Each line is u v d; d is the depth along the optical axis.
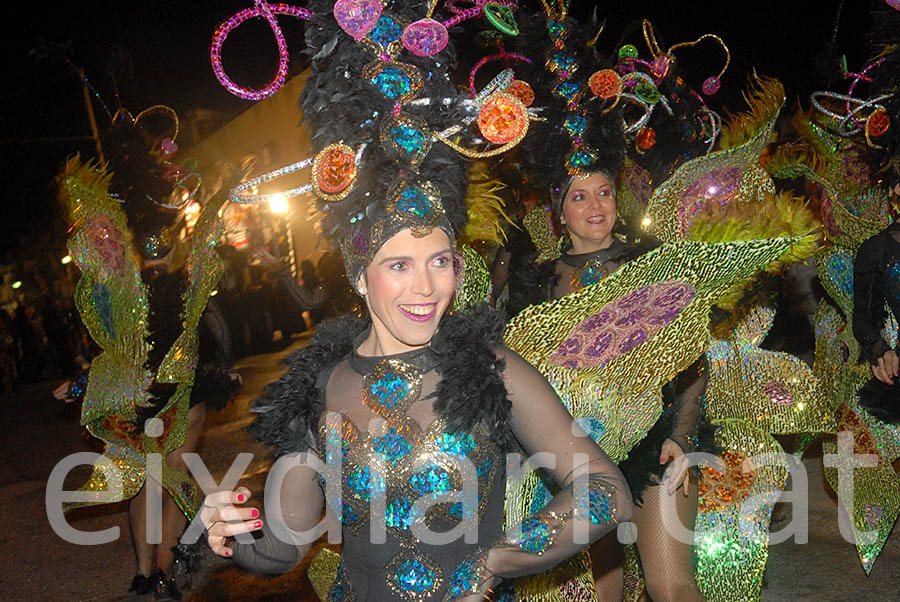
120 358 4.23
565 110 3.68
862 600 3.97
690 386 3.36
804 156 5.02
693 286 2.54
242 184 2.06
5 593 5.06
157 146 4.32
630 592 3.73
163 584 4.49
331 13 2.10
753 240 2.40
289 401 2.06
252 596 4.38
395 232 1.93
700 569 3.72
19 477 8.05
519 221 3.95
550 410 1.97
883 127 4.22
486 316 2.04
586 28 3.75
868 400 4.25
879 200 4.67
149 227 4.25
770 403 3.89
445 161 2.01
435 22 2.04
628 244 3.73
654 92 3.89
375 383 2.00
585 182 3.67
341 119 2.04
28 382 16.42
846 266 4.70
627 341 2.63
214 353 4.68
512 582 2.26
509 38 3.76
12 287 17.72
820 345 4.86
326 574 2.56
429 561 1.95
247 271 14.32
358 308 2.40
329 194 2.01
